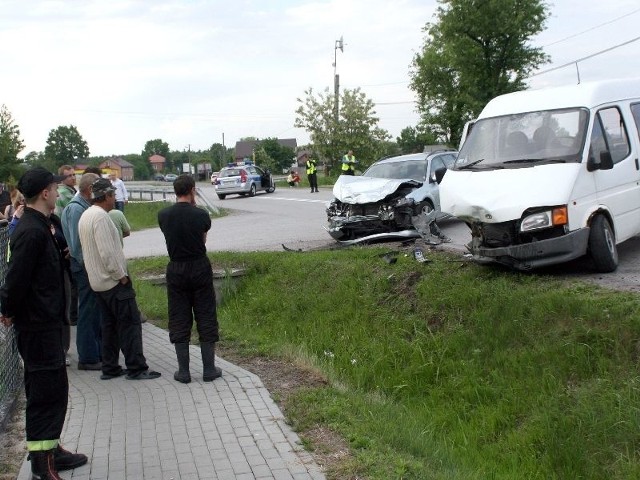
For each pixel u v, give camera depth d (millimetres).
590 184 8930
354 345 9406
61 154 107688
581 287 8281
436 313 9289
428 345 8742
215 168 107000
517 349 7828
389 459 5074
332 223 13883
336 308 10648
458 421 7066
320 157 49531
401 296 10102
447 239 12461
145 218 26609
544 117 9625
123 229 8727
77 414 6098
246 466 4957
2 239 6566
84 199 7410
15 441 5664
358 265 11375
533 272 9320
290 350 8484
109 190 6895
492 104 10484
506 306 8430
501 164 9328
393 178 14516
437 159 15000
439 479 4918
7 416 6055
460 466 5793
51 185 4723
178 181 6922
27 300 4594
